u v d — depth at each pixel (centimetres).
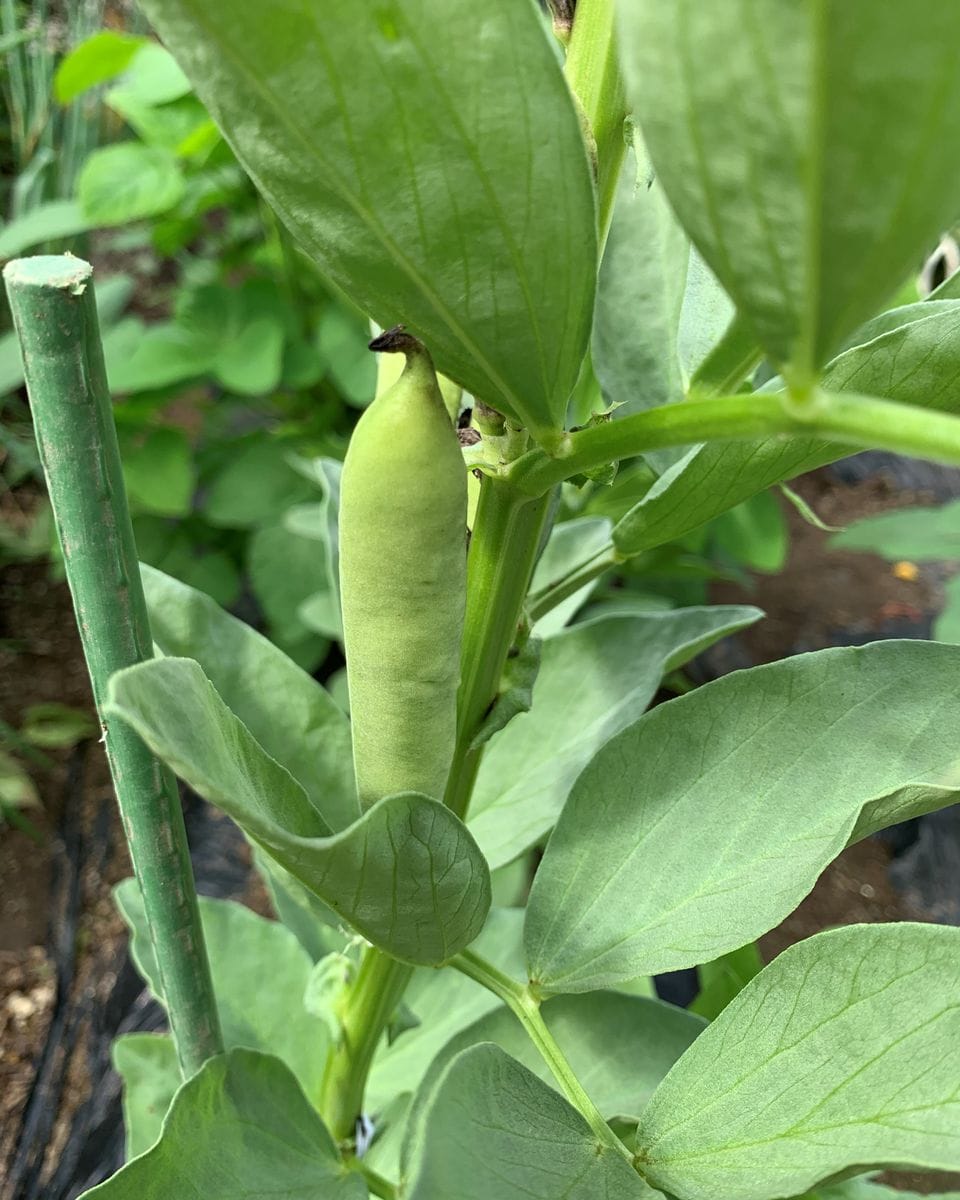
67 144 109
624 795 24
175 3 13
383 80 13
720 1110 19
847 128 11
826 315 13
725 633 30
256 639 27
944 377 19
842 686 23
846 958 19
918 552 92
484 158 14
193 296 99
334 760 27
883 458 170
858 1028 18
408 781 20
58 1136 70
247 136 14
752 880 22
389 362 24
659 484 24
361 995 28
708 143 12
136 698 14
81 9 109
